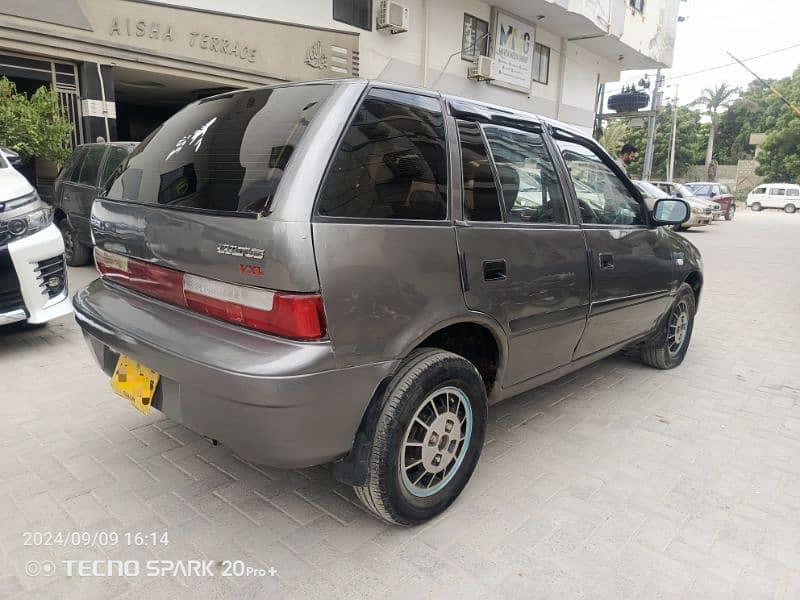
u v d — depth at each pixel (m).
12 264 4.20
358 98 2.24
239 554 2.29
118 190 2.80
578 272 3.15
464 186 2.56
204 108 2.78
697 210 18.52
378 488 2.26
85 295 2.84
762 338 5.88
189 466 2.91
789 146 45.84
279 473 2.89
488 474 2.97
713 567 2.31
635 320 3.91
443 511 2.59
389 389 2.25
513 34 16.14
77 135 9.00
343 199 2.09
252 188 2.11
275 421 1.99
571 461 3.13
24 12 7.94
